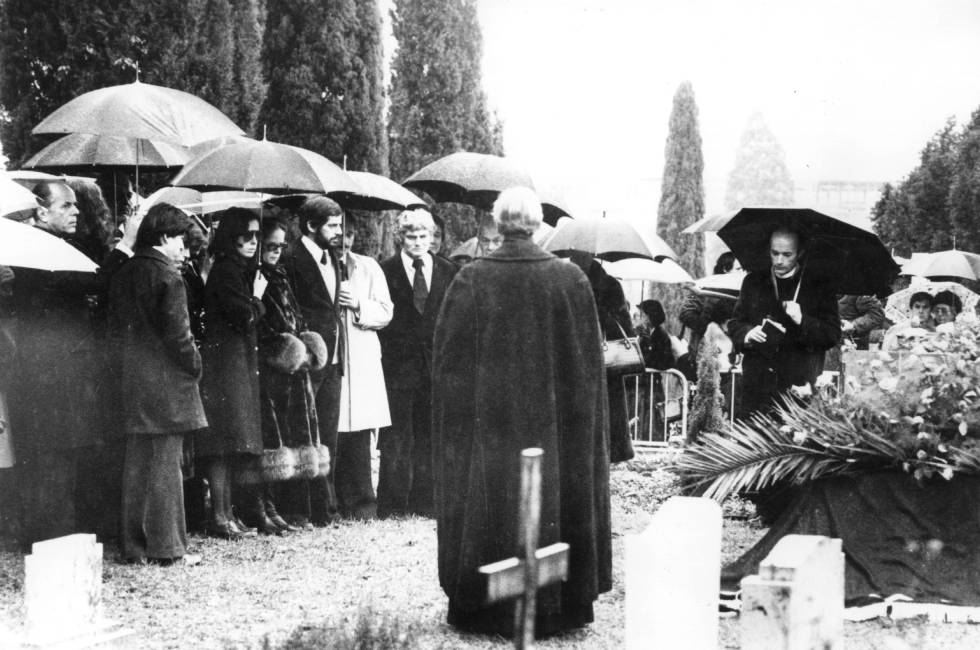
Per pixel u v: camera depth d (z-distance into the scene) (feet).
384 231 60.95
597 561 23.08
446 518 23.11
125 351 27.55
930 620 23.38
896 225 75.20
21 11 42.68
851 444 24.84
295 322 31.40
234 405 29.94
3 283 27.32
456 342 23.18
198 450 30.04
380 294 34.71
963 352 25.80
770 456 26.21
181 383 27.66
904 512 24.56
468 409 23.00
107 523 30.09
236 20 48.49
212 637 22.02
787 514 25.63
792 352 32.83
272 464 30.66
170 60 43.91
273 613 23.81
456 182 39.55
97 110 32.24
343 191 34.45
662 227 99.30
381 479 35.35
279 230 31.45
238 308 29.55
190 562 27.81
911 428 24.54
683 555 19.29
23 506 28.35
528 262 23.25
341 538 31.24
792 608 14.78
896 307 52.85
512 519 22.35
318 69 52.54
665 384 49.03
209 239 36.24
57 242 25.66
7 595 23.98
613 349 37.96
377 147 53.88
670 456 44.65
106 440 28.43
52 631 18.37
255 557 28.63
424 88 63.72
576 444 22.88
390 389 35.19
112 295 27.94
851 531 24.76
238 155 31.32
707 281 49.29
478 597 22.50
